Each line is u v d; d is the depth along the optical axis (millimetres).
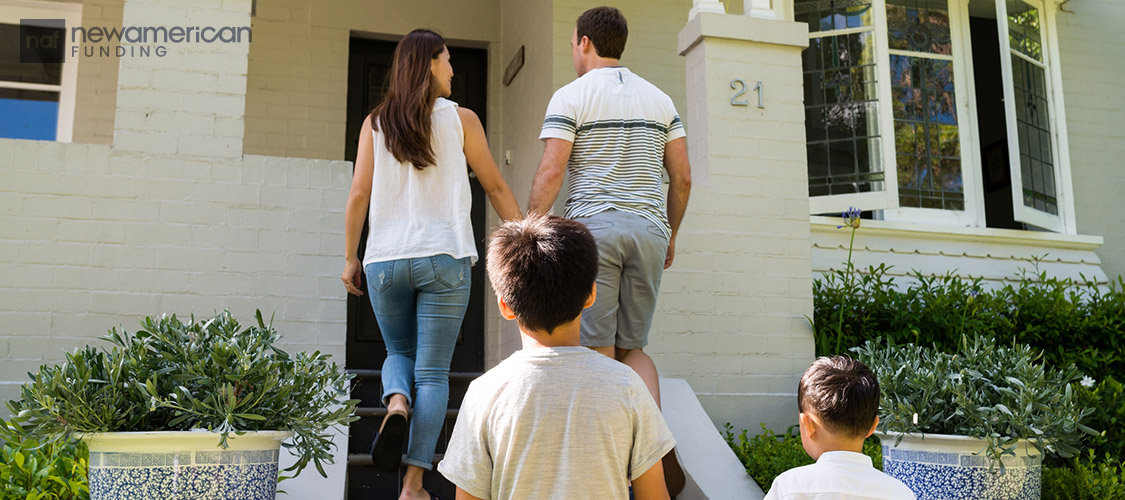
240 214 4023
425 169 3105
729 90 4809
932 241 6598
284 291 4020
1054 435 3262
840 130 6590
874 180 6500
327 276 4082
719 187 4715
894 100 6738
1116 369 5766
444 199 3117
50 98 6070
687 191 3514
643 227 3246
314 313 4043
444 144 3150
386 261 3041
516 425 1811
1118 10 7742
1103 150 7598
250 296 3980
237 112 4074
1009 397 3330
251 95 6309
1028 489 3299
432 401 3016
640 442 1866
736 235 4695
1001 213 7109
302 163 4129
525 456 1796
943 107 6844
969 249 6672
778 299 4703
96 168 3902
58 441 2805
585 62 3525
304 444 2793
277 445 2742
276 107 6340
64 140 6043
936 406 3393
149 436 2516
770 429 4508
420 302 3074
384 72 6730
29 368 3719
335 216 4129
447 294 3057
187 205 3971
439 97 3223
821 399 2375
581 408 1820
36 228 3816
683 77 6191
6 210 3797
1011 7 7312
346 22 6539
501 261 1980
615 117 3328
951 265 6574
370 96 6668
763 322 4660
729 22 4828
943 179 6754
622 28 3518
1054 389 3422
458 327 3098
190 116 4027
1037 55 7414
